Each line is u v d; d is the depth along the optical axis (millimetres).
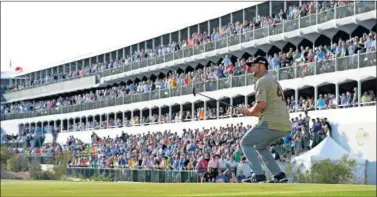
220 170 40125
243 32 57688
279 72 50094
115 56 86500
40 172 54438
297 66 48531
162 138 54844
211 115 57781
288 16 52969
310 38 51250
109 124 75812
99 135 76375
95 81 83688
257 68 11758
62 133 84562
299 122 41250
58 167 55062
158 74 73562
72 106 84562
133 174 47281
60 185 16594
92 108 79938
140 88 70938
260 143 11641
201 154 43406
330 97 45656
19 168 57750
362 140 41438
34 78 107625
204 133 50000
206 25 67812
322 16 49406
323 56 46562
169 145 51250
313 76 47062
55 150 71125
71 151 70125
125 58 80000
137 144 58500
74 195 12695
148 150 54906
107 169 50188
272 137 11562
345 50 45031
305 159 37875
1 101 108938
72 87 89188
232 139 43844
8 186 15945
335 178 36438
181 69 70250
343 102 43938
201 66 67188
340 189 15094
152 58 71938
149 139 56938
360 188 16078
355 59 43750
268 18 55594
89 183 18328
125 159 55812
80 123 82188
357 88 45938
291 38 52656
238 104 56875
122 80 79875
